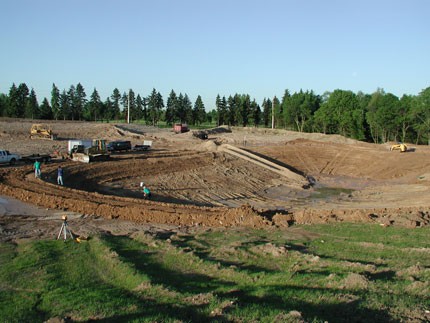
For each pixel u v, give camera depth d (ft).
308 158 194.18
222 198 118.42
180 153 173.37
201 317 32.89
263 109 448.24
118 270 46.98
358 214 80.94
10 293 40.60
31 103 373.20
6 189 88.43
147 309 35.19
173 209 84.02
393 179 165.37
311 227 74.38
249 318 31.68
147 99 422.82
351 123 318.04
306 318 31.27
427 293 37.91
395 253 56.65
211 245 60.80
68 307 36.60
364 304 34.65
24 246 56.75
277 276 45.16
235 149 188.34
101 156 137.69
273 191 134.72
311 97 374.43
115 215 77.00
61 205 80.69
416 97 265.75
